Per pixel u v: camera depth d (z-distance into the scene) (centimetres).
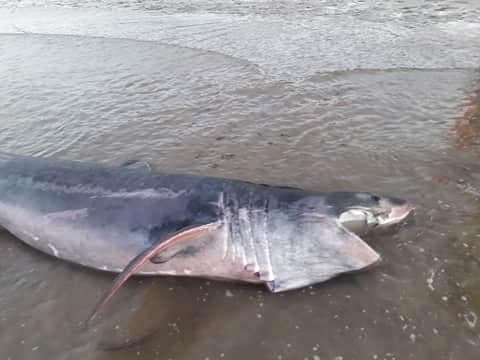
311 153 492
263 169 469
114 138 569
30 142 583
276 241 327
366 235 359
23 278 361
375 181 433
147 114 630
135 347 291
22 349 298
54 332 309
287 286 322
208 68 791
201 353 285
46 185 404
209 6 1255
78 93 732
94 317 316
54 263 377
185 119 603
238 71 762
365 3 1130
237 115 600
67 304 331
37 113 668
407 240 354
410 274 326
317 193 344
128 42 990
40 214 387
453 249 343
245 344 289
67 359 287
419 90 632
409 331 286
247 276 332
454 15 960
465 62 716
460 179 423
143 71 805
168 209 355
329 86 670
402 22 950
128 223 357
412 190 414
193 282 340
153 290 335
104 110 656
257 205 337
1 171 432
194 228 324
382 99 612
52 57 933
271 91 669
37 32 1142
